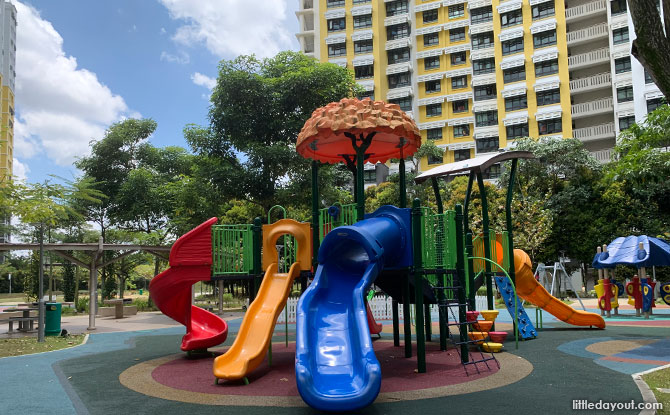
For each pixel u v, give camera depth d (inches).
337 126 355.9
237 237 416.5
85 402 267.1
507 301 506.9
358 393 222.7
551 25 1817.2
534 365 354.9
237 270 411.5
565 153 1353.3
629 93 1688.0
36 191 592.1
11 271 1830.7
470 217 1173.7
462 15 2071.9
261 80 917.8
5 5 2992.1
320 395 223.5
